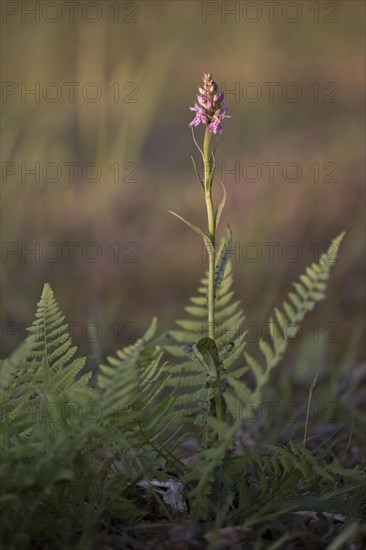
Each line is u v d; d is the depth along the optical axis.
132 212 9.37
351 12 13.71
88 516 2.72
